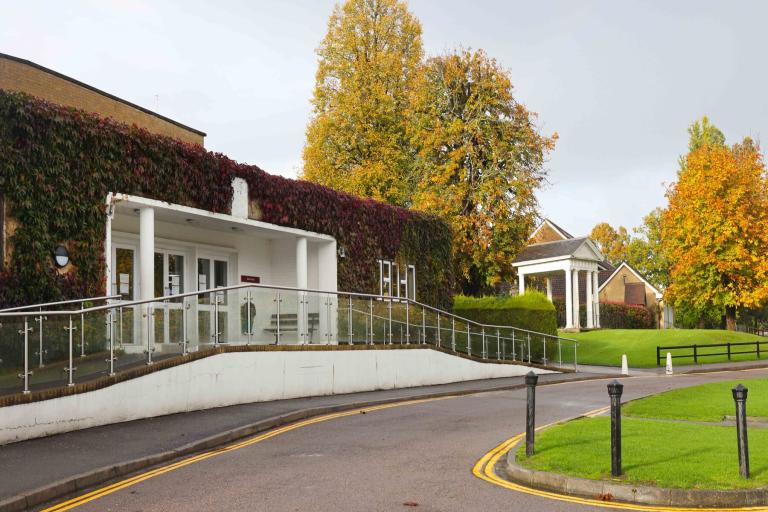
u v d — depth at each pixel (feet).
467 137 148.56
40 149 51.93
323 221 82.43
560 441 38.75
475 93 149.07
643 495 28.22
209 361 53.88
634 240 281.54
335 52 161.79
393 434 44.91
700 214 165.37
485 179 146.51
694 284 170.19
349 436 44.27
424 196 146.30
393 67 158.10
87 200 55.16
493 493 29.53
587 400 63.77
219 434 42.70
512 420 50.98
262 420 48.08
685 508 27.45
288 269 83.82
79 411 43.29
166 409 49.85
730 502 27.78
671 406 57.31
